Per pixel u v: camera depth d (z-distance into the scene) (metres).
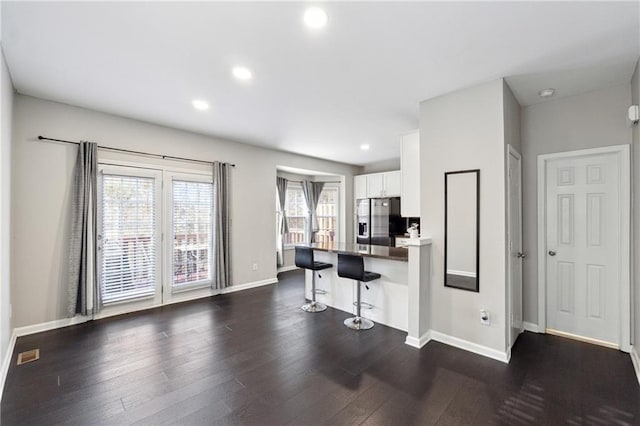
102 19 1.88
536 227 3.32
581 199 3.10
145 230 4.03
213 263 4.73
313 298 4.14
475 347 2.81
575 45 2.17
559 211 3.23
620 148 2.84
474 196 2.83
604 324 2.98
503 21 1.90
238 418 1.92
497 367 2.54
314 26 1.96
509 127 2.87
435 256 3.09
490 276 2.74
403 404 2.05
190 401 2.09
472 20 1.89
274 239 5.69
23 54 2.31
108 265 3.71
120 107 3.47
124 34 2.05
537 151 3.31
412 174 3.56
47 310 3.29
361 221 6.98
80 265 3.46
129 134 3.87
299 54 2.31
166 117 3.82
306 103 3.34
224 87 2.92
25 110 3.15
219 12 1.82
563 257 3.21
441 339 3.04
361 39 2.11
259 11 1.81
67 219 3.40
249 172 5.29
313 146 5.43
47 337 3.11
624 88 2.82
